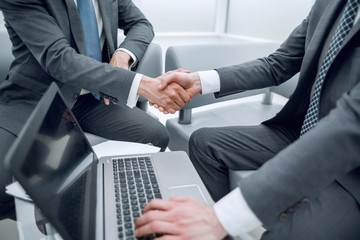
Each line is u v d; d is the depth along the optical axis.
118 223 0.46
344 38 0.61
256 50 1.42
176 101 0.85
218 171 0.88
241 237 0.68
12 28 0.87
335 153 0.40
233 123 1.26
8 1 0.76
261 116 1.35
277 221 0.42
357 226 0.51
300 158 0.41
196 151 0.91
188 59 1.17
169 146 1.33
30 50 0.84
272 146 0.84
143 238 0.43
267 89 1.46
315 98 0.71
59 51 0.80
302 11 1.84
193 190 0.56
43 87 0.93
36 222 0.62
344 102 0.43
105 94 0.83
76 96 0.92
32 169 0.35
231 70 0.89
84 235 0.40
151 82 0.82
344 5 0.66
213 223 0.43
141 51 1.13
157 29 2.38
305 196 0.41
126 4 1.24
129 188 0.56
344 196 0.54
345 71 0.60
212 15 2.60
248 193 0.42
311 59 0.72
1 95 0.91
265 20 2.18
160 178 0.60
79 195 0.46
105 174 0.60
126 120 1.06
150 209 0.46
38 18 0.80
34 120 0.42
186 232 0.42
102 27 1.07
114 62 1.02
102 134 1.07
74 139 0.58
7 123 0.83
